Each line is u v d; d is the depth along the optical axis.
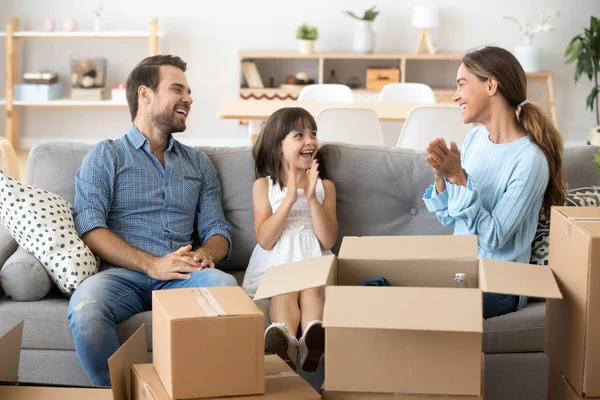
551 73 7.88
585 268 1.94
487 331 2.76
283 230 3.11
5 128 8.12
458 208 2.71
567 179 3.30
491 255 2.81
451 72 8.16
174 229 3.15
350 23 8.06
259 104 5.57
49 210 2.94
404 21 8.09
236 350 1.97
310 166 3.16
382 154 3.33
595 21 7.22
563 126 8.30
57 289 3.00
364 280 2.18
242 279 3.21
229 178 3.32
